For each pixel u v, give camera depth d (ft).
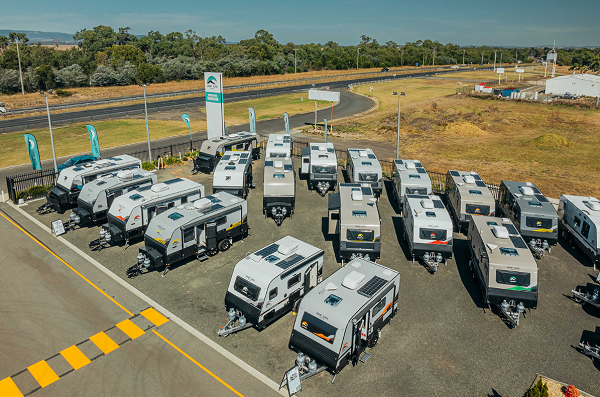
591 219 75.97
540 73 524.52
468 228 80.18
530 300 59.57
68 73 339.98
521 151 160.45
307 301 51.03
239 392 47.37
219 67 442.09
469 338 56.95
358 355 51.03
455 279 71.72
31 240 82.17
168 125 201.98
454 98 293.84
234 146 127.03
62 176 95.14
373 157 112.47
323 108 257.75
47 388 47.42
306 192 111.55
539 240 79.51
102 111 244.01
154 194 81.56
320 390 47.70
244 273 57.11
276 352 53.88
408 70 557.74
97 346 54.13
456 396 47.19
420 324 59.67
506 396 47.37
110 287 67.21
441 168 137.08
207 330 57.72
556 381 49.47
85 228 87.92
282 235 86.58
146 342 55.06
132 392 47.06
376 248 71.82
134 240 82.99
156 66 388.78
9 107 260.83
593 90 296.51
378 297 52.54
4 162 135.95
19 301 63.05
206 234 73.72
